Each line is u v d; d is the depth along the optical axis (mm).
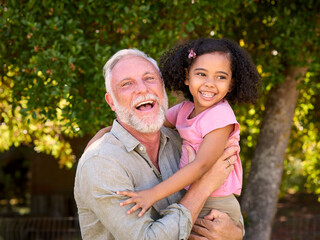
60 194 10719
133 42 4129
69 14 4031
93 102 4039
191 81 2479
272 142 5176
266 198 5184
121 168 2205
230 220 2424
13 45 4312
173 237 2107
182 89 2746
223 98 2570
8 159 13188
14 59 4305
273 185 5199
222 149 2350
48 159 10805
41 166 10836
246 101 2615
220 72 2426
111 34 4352
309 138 6215
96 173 2168
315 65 4617
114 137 2311
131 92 2305
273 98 5207
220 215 2396
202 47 2471
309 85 4902
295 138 6344
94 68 3936
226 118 2367
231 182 2477
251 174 5312
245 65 2561
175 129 2781
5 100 5383
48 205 10742
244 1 4406
